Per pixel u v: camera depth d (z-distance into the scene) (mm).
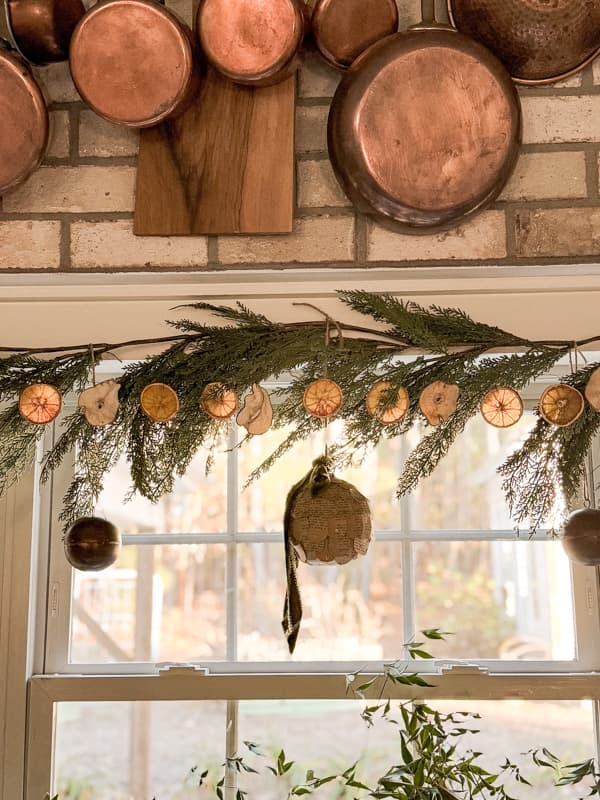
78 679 1521
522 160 1398
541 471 1214
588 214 1381
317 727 1615
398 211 1340
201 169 1394
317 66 1436
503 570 3393
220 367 1249
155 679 1520
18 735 1497
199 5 1362
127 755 1595
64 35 1405
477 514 3434
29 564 1541
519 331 1355
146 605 1996
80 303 1395
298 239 1394
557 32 1383
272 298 1380
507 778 1616
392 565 3078
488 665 1553
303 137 1421
